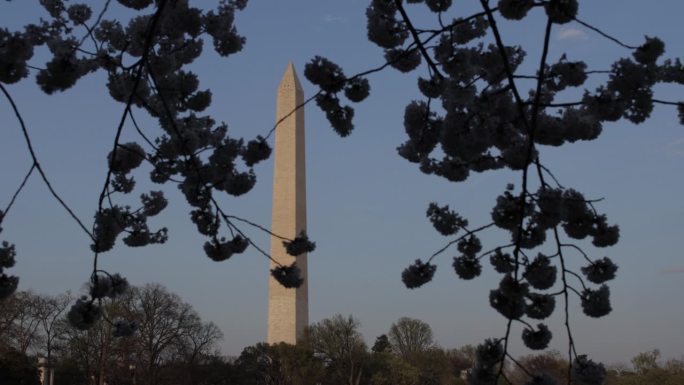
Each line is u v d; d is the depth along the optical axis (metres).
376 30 7.58
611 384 65.44
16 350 57.94
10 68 6.70
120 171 9.09
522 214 6.59
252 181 9.39
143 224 9.36
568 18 5.58
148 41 5.99
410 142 8.65
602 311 7.80
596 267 7.93
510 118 7.02
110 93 8.96
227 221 7.20
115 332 8.87
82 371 66.25
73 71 6.84
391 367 76.00
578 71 7.44
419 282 8.20
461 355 87.88
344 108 7.82
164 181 9.38
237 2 8.95
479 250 8.20
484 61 7.55
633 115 7.20
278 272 9.16
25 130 5.50
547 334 7.86
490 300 7.75
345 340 73.25
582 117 7.30
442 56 7.39
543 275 7.74
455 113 7.13
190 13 8.49
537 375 7.13
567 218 7.72
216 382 70.00
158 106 9.22
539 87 5.71
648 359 66.00
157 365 65.19
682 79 7.64
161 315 62.66
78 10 8.94
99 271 6.64
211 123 9.73
